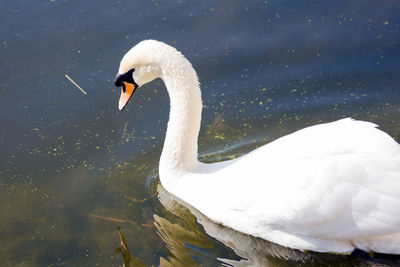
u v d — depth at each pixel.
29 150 9.71
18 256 7.88
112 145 9.86
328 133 7.63
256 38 11.69
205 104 10.71
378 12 11.91
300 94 10.75
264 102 10.67
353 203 7.10
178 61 8.30
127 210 8.62
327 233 7.35
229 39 11.67
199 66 11.22
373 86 10.72
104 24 11.99
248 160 8.04
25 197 8.91
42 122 10.20
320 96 10.67
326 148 7.45
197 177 8.49
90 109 10.48
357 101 10.50
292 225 7.45
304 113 10.43
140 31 11.79
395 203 6.98
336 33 11.60
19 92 10.70
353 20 11.80
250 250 7.80
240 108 10.62
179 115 8.50
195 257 7.70
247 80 11.03
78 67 11.13
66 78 10.95
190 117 8.49
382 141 7.34
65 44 11.55
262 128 10.23
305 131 7.89
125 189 9.05
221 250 7.80
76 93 10.71
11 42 11.60
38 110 10.41
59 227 8.34
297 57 11.32
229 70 11.20
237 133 10.19
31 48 11.50
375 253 7.53
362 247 7.49
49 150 9.73
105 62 11.19
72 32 11.82
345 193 7.11
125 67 8.57
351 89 10.71
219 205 8.02
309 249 7.62
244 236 7.99
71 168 9.42
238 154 9.73
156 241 7.99
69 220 8.46
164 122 10.32
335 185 7.14
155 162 9.57
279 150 7.77
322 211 7.20
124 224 8.34
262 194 7.56
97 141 9.91
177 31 11.80
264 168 7.71
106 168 9.45
